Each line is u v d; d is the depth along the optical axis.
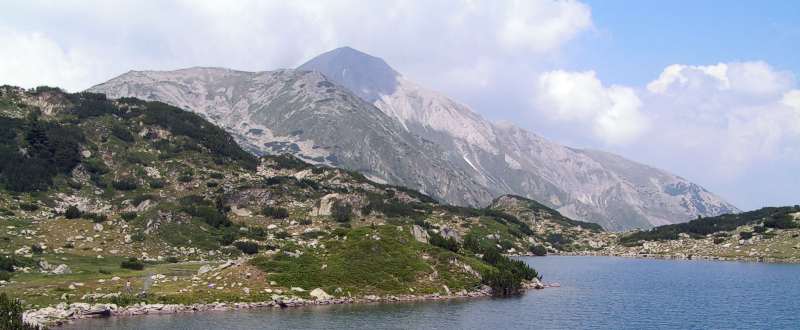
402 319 110.31
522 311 122.88
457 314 116.75
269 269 132.62
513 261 173.62
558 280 189.00
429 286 137.50
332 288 128.25
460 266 148.25
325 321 106.12
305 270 133.75
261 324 102.00
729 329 110.31
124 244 179.38
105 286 120.69
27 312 100.38
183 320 103.19
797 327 112.44
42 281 123.69
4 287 116.31
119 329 94.62
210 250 189.00
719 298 148.38
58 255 160.12
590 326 110.88
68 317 101.25
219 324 100.81
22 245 162.88
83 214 196.75
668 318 119.94
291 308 117.12
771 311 129.38
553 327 108.94
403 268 141.50
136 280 128.62
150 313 108.44
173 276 135.88
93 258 162.25
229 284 126.31
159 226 194.50
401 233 158.12
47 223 184.38
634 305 135.50
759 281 189.00
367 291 130.25
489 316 116.25
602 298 145.50
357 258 141.00
